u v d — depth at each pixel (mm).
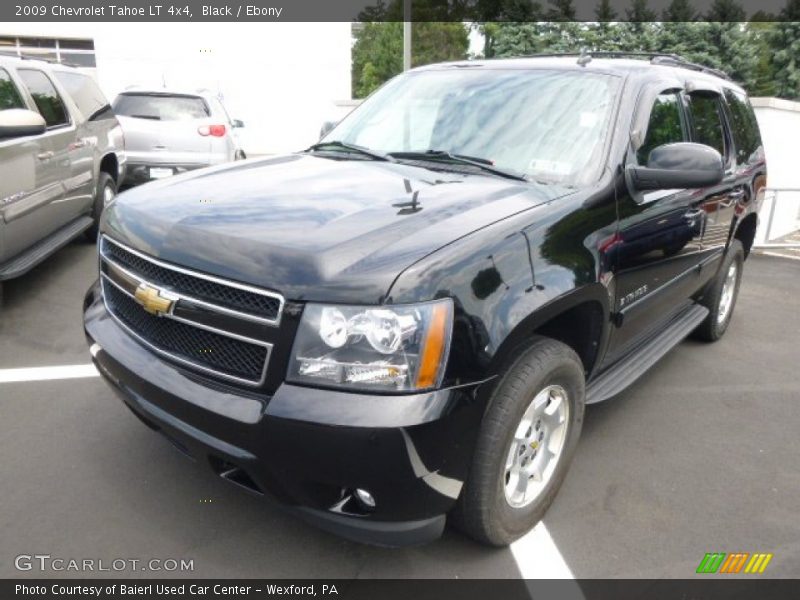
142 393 2535
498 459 2420
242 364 2303
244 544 2736
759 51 31703
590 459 3502
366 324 2115
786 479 3391
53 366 4281
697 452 3621
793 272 8000
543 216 2646
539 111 3389
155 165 9008
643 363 3619
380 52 29609
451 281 2211
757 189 5098
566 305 2602
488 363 2258
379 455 2102
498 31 26844
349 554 2707
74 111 6301
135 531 2779
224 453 2270
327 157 3586
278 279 2195
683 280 4023
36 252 5273
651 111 3482
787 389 4508
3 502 2920
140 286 2561
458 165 3281
